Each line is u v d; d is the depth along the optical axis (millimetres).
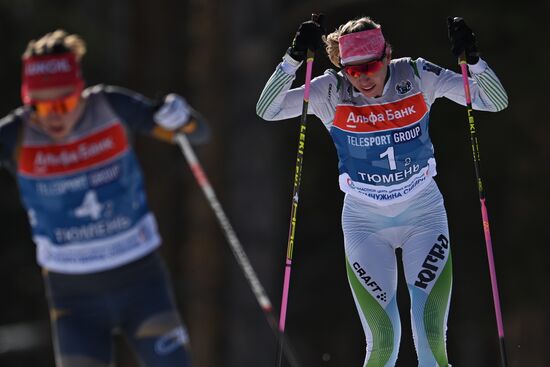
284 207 52469
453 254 50250
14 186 52469
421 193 17391
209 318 45625
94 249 18688
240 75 45250
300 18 45594
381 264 17484
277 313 45875
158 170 44750
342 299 54844
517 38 45062
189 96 45938
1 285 55156
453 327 53219
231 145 45562
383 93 16922
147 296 18859
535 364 49688
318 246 54531
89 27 49156
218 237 45688
